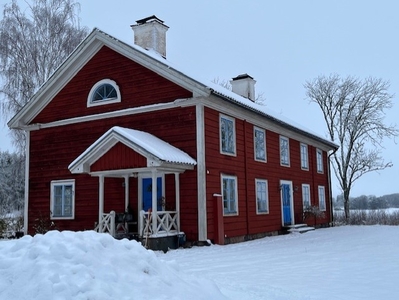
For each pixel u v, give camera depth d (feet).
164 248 42.88
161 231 44.16
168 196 48.49
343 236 58.34
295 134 73.26
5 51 78.38
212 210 47.62
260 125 61.36
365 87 117.80
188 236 46.50
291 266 31.86
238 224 52.70
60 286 16.75
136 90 51.88
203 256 38.24
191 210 46.62
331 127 120.16
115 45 53.06
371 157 116.57
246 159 56.34
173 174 48.52
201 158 46.80
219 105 50.72
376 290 23.34
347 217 106.32
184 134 48.08
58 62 82.33
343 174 116.98
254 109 55.21
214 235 47.37
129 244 21.54
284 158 68.80
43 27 82.74
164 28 62.03
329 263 33.01
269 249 43.24
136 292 17.94
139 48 52.75
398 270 29.48
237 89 80.33
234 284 24.66
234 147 53.83
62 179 56.03
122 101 52.65
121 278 18.57
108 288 17.35
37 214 57.31
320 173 84.84
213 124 49.78
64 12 84.53
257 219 57.57
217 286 22.35
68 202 55.42
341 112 119.03
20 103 78.95
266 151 62.59
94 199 53.42
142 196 50.26
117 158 44.93
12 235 59.98
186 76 47.78
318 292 22.81
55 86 57.77
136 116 51.47
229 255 38.78
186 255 39.09
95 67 55.26
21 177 84.12
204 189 46.52
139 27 61.26
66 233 21.09
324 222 84.07
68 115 56.54
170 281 19.85
